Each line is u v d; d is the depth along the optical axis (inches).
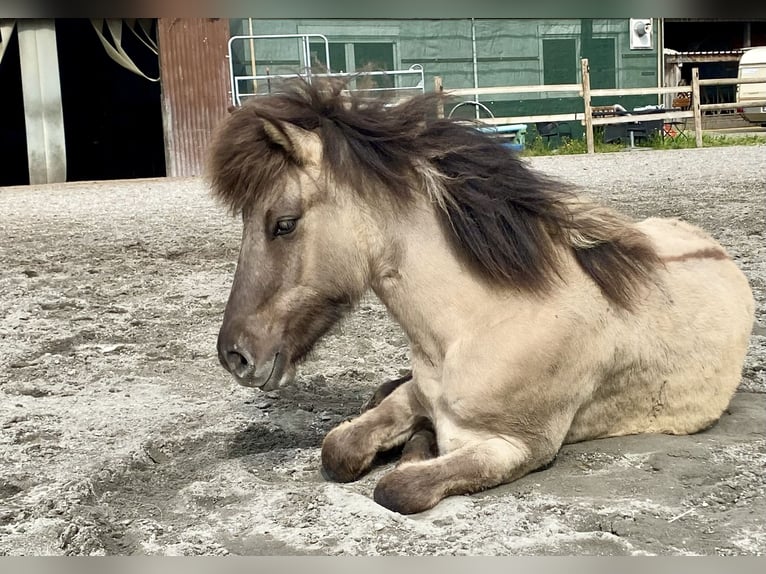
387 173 118.6
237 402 168.1
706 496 116.0
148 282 282.5
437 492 114.5
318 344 128.7
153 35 758.5
